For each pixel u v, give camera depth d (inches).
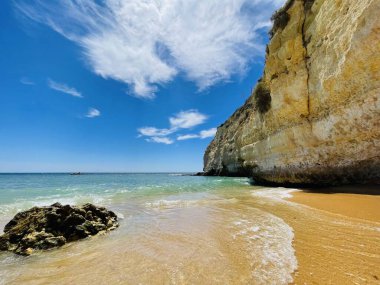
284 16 639.1
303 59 571.2
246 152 1076.5
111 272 158.7
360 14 338.6
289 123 642.2
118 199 542.9
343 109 424.2
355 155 443.5
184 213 349.1
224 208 375.9
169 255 182.4
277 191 593.6
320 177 566.6
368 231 207.0
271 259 162.7
